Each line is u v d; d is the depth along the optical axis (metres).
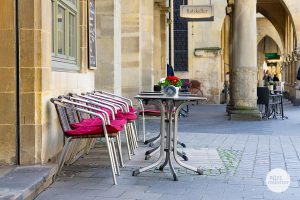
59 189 5.70
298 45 26.34
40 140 6.14
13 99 6.08
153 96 7.05
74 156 7.56
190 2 28.80
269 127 13.63
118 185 5.96
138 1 14.45
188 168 6.70
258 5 34.06
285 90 33.25
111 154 6.09
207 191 5.73
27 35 6.10
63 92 7.34
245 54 15.77
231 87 17.03
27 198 5.00
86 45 8.78
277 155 8.41
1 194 4.78
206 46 28.77
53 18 6.95
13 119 6.09
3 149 6.09
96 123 6.70
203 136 11.18
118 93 11.81
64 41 7.65
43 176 5.61
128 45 14.55
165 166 7.18
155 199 5.32
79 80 8.33
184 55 28.92
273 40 46.56
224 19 28.84
